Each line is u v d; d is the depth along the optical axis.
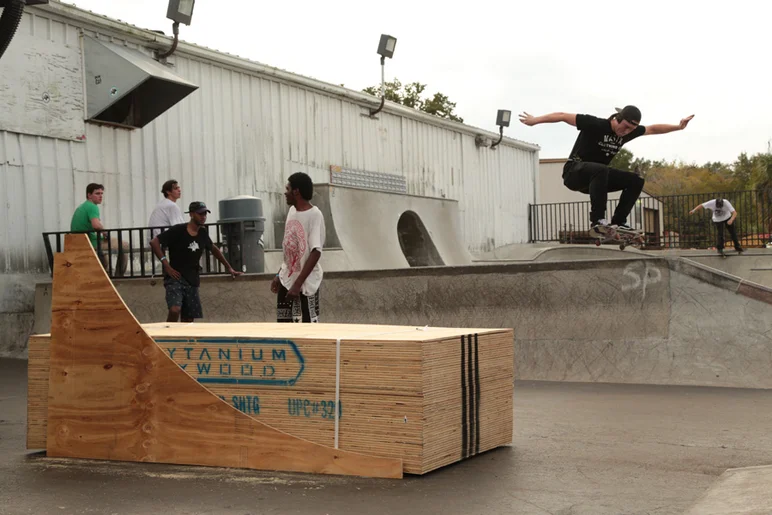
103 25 12.87
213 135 15.32
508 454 4.38
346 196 17.41
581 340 8.47
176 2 13.54
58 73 12.19
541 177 41.38
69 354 4.38
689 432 5.09
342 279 9.90
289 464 3.94
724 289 7.82
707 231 24.12
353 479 3.78
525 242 28.09
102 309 4.31
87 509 3.33
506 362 4.63
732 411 5.99
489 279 9.04
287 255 6.60
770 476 3.71
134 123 13.39
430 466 3.84
